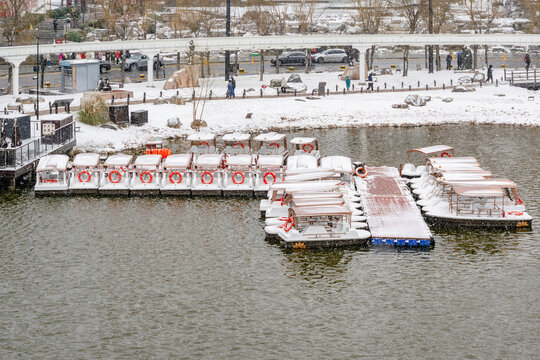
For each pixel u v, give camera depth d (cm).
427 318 3275
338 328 3203
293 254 4034
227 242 4216
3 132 5653
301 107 8119
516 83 9188
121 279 3706
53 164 5197
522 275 3706
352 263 3897
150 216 4700
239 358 2970
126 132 6988
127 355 3003
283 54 11212
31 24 11062
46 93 8319
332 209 4188
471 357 2966
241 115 7794
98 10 12519
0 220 4600
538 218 4538
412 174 5541
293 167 5203
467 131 7362
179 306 3416
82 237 4300
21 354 3017
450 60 10462
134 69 10500
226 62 9300
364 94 8744
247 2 13175
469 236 4281
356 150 6500
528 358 2952
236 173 5188
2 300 3484
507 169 5706
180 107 7919
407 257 3969
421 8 10669
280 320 3278
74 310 3384
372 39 9256
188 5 12388
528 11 13388
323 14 13675
